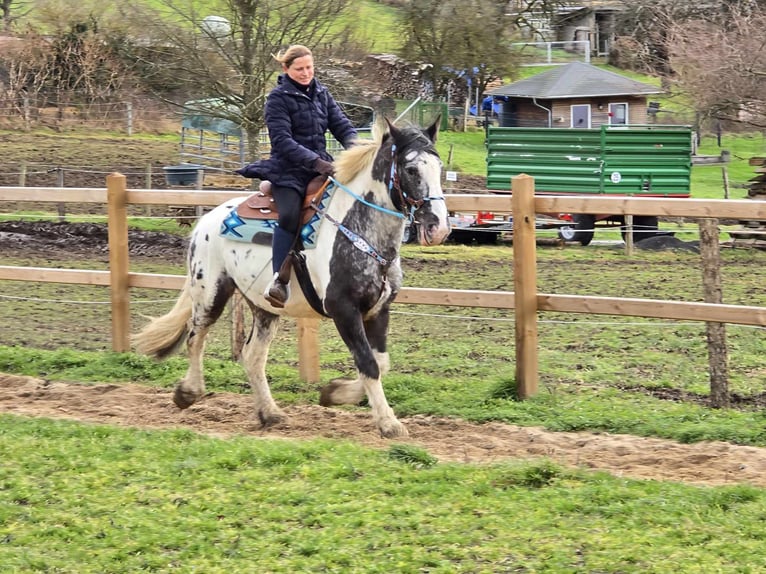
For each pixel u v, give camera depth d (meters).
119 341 10.33
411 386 9.03
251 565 4.87
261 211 7.56
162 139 35.25
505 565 4.80
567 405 8.26
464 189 30.25
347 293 7.02
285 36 23.20
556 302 8.28
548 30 53.94
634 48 46.78
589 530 5.17
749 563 4.70
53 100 36.50
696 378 9.81
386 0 49.69
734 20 29.72
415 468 6.28
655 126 26.53
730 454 6.75
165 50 24.00
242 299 10.35
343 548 5.02
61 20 36.72
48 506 5.72
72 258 19.00
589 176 25.36
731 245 21.77
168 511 5.59
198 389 8.29
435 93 46.09
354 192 7.02
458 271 18.28
